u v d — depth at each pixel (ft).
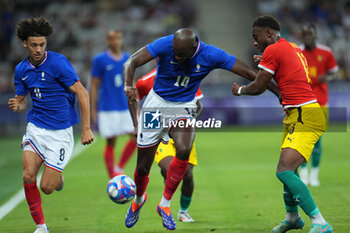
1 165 135.64
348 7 285.84
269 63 57.62
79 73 243.40
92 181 107.04
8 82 224.74
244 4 297.94
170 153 69.41
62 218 74.64
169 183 60.03
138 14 286.05
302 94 57.11
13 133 203.72
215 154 146.00
